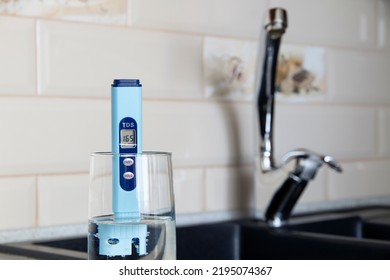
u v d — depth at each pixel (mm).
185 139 1024
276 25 938
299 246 954
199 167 1043
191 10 1031
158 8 992
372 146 1320
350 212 1210
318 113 1218
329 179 1239
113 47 942
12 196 854
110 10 939
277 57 984
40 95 875
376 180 1326
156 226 653
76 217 911
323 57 1229
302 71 1191
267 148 1027
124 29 955
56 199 892
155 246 653
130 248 649
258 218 1066
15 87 854
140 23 971
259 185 1044
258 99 1016
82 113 913
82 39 912
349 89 1274
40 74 875
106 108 937
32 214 872
